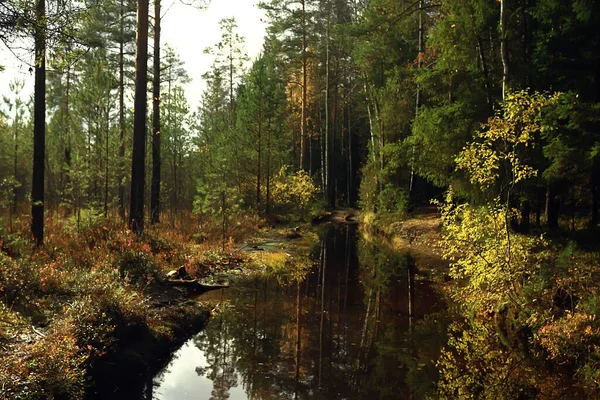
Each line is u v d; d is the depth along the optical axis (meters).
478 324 9.34
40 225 11.84
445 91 17.41
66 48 6.65
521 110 8.54
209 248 15.90
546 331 7.27
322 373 6.97
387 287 12.74
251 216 25.27
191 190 27.73
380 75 28.00
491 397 6.18
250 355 7.71
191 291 11.42
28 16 5.83
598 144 9.25
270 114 25.94
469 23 14.15
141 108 14.20
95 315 6.61
